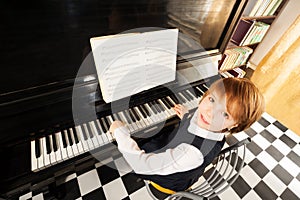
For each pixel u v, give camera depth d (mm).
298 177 1590
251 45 2166
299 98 1874
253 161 1682
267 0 1632
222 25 1143
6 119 700
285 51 1824
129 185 1390
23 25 613
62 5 638
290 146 1868
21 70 697
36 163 782
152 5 815
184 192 718
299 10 1705
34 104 738
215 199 1382
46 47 701
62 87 808
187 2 894
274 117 2178
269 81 2074
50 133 869
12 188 753
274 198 1428
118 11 757
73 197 1282
